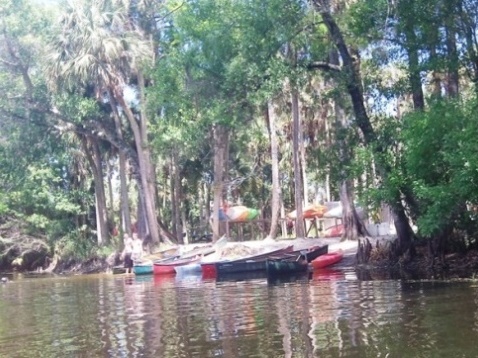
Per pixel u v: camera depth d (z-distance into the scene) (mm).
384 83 22594
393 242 22062
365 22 20281
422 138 17531
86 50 34438
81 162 46188
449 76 21203
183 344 9266
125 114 39562
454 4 18891
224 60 21859
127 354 8797
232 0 21156
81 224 47750
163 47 35500
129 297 17438
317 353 8070
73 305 15977
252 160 50625
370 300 12883
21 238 44312
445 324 9461
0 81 37875
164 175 52156
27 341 10352
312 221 48312
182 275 27344
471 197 17016
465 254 19969
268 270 21625
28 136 40438
